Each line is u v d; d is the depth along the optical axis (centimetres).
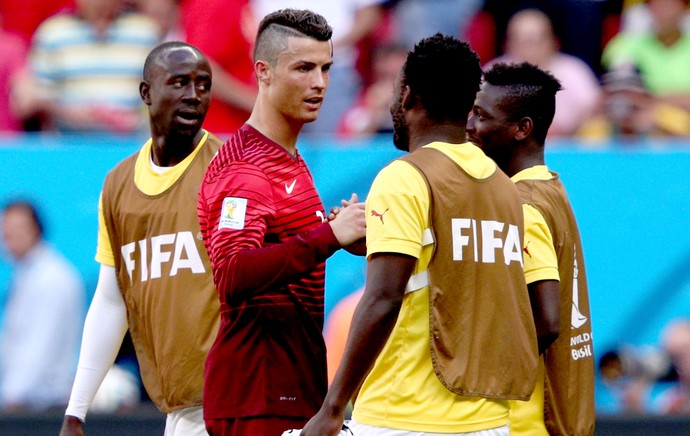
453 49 1475
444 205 1437
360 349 1388
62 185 2755
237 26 3138
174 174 1803
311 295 1581
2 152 2750
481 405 1447
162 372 1780
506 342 1459
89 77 3184
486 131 1736
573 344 1695
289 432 1478
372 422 1452
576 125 3166
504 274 1470
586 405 1706
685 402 2684
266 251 1438
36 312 2719
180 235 1780
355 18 3288
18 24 3253
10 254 2736
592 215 2755
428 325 1438
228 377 1556
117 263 1866
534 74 1748
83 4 3198
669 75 3228
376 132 3158
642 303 2739
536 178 1702
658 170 2750
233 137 1566
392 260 1398
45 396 2709
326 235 1443
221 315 1580
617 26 3284
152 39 3228
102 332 1881
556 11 3284
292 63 1521
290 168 1543
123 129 3183
